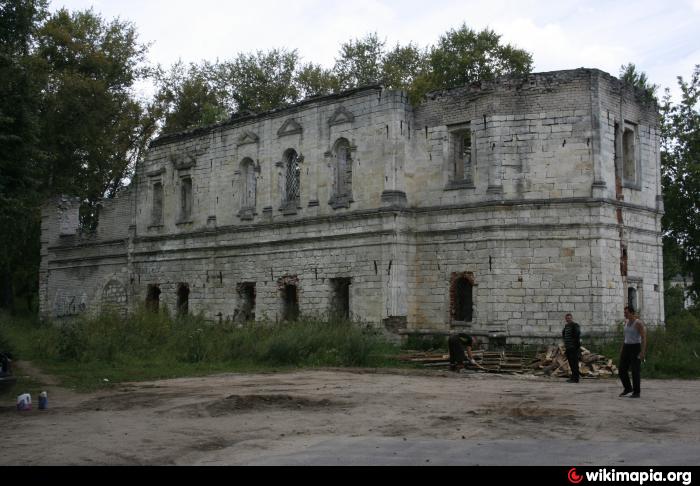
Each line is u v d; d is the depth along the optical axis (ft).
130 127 205.16
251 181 138.72
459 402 59.82
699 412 53.67
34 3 95.76
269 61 222.48
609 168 105.29
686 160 147.02
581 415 52.11
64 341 98.07
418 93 176.35
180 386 71.72
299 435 45.91
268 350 93.50
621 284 104.99
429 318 112.06
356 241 116.98
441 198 112.37
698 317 156.97
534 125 105.91
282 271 128.98
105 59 194.39
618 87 108.37
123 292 162.30
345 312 121.29
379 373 84.89
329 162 122.83
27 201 91.30
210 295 142.10
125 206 164.86
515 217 105.40
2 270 209.97
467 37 182.70
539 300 103.35
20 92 86.99
